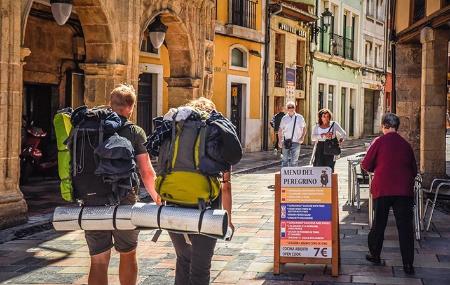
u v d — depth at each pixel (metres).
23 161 14.28
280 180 6.80
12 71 9.40
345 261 7.29
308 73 32.25
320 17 33.97
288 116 14.84
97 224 4.87
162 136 4.92
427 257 7.47
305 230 6.73
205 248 4.78
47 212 10.63
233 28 24.17
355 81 40.00
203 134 4.80
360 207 11.47
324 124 12.30
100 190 5.04
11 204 9.29
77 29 16.38
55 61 15.84
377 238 7.10
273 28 27.94
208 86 17.33
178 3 15.20
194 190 4.72
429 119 13.34
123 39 12.99
